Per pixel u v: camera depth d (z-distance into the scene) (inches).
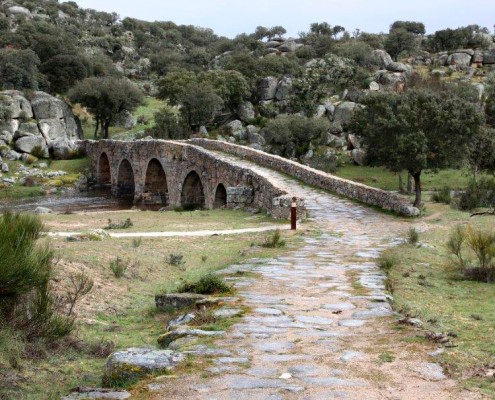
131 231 950.4
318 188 1486.2
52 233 831.7
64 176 2987.2
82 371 292.4
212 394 231.6
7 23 5718.5
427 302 457.4
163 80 4188.0
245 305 404.8
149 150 2354.8
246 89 4247.0
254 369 262.7
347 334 328.5
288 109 4259.4
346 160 3253.0
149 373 261.6
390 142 1304.1
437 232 920.9
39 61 4298.7
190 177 2020.2
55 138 3521.2
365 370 261.0
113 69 5428.2
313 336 323.3
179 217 1248.8
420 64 5551.2
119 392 238.8
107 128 3895.2
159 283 553.9
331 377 251.4
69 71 4414.4
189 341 311.6
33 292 354.9
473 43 6117.1
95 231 814.5
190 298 438.6
